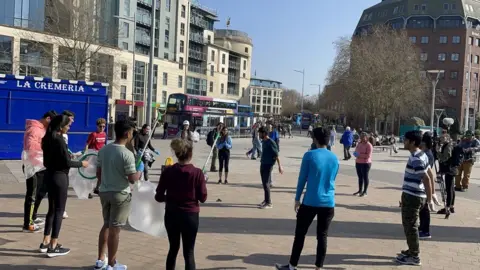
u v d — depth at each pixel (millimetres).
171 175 4816
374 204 11250
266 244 7078
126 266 5691
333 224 8750
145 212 5879
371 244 7379
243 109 52188
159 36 69188
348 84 53344
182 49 76438
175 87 73438
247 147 33031
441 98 74562
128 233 7332
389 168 21844
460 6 90312
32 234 6938
